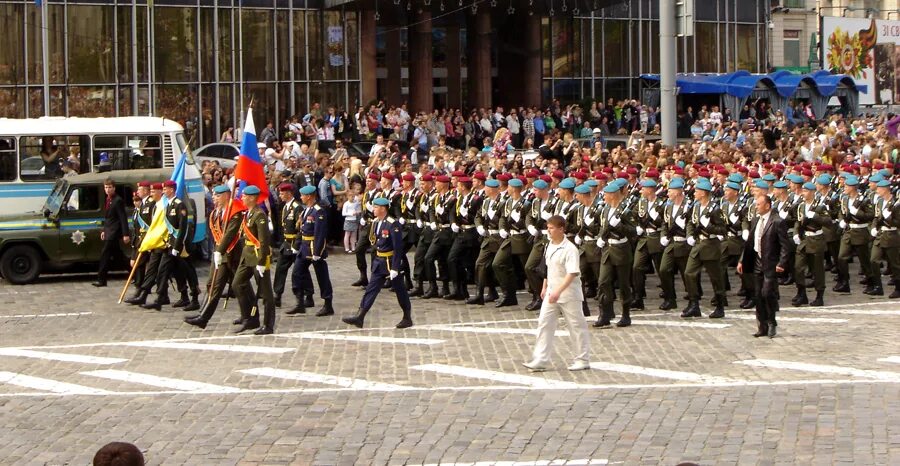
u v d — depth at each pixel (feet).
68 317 94.68
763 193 82.79
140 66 187.32
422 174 108.37
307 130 184.55
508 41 232.73
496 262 97.09
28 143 124.16
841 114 258.16
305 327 89.76
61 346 83.30
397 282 88.17
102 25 183.62
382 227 88.43
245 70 197.26
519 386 69.00
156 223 97.66
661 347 80.02
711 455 55.06
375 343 82.94
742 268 84.64
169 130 126.52
